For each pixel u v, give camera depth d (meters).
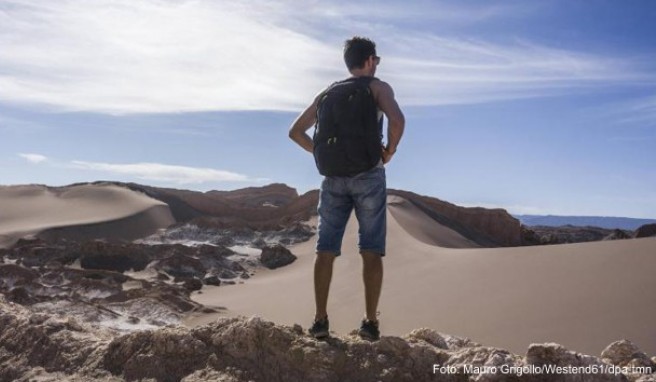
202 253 74.94
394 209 111.06
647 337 31.77
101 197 130.50
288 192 177.50
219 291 60.88
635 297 37.25
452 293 47.09
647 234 117.06
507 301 42.16
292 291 55.16
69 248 73.31
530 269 48.72
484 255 57.22
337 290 51.25
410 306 45.59
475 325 38.91
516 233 125.81
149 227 119.12
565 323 35.88
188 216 133.12
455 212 124.62
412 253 65.00
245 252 86.75
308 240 93.50
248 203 166.12
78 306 41.91
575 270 45.75
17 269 54.53
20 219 120.81
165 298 47.72
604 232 156.88
